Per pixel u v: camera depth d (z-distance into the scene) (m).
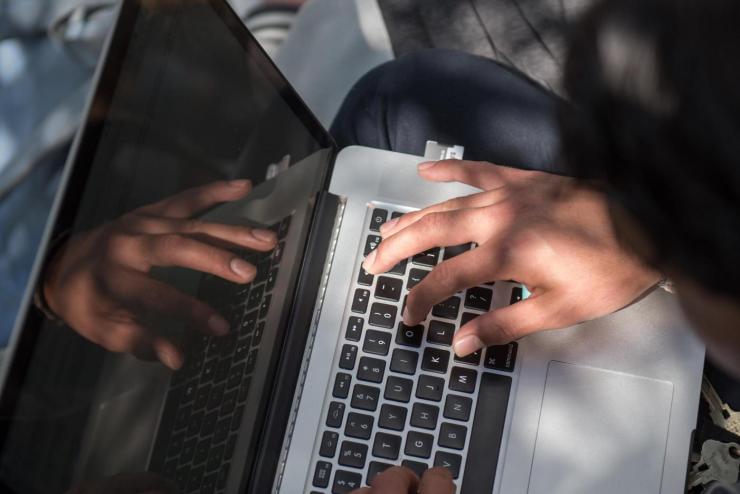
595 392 0.75
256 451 0.73
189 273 0.67
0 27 1.40
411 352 0.77
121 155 0.60
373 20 1.35
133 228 0.61
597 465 0.73
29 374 0.53
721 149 0.30
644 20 0.31
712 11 0.29
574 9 1.32
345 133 0.98
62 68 1.39
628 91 0.32
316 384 0.76
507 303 0.78
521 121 0.92
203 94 0.66
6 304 1.30
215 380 0.70
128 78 0.59
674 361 0.75
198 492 0.67
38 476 0.54
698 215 0.31
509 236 0.75
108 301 0.59
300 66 1.35
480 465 0.74
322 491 0.74
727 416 0.78
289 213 0.78
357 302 0.79
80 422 0.57
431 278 0.76
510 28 1.34
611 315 0.76
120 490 0.61
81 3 1.40
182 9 0.63
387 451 0.74
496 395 0.75
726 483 0.73
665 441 0.73
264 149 0.74
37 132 1.36
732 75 0.29
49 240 0.54
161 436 0.64
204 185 0.68
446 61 0.95
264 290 0.75
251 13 1.45
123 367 0.61
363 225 0.81
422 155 0.93
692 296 0.36
